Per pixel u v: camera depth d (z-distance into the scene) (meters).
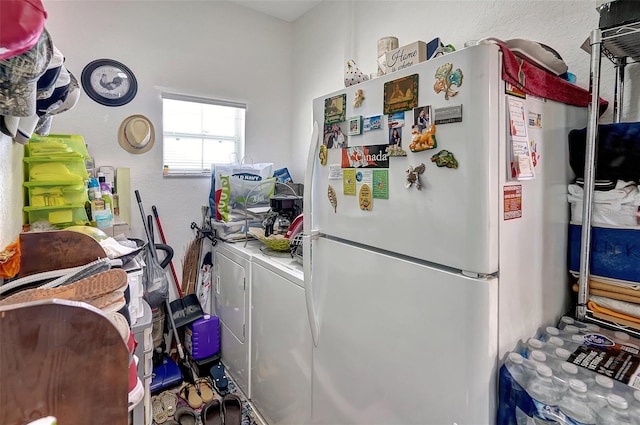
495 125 0.76
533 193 0.91
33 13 0.43
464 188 0.78
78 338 0.50
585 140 1.02
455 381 0.81
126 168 2.20
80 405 0.51
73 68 2.01
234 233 2.37
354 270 1.11
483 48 0.74
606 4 0.93
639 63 1.16
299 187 2.60
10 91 0.61
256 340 1.92
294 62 2.91
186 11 2.39
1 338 0.46
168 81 2.34
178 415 1.82
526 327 0.90
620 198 0.95
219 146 2.64
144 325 1.24
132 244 1.65
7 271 0.97
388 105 0.96
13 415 0.47
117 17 2.14
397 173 0.94
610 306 0.97
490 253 0.77
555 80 0.97
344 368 1.18
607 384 0.74
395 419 0.98
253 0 2.56
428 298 0.87
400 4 1.96
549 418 0.71
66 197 1.54
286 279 1.62
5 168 1.04
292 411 1.59
